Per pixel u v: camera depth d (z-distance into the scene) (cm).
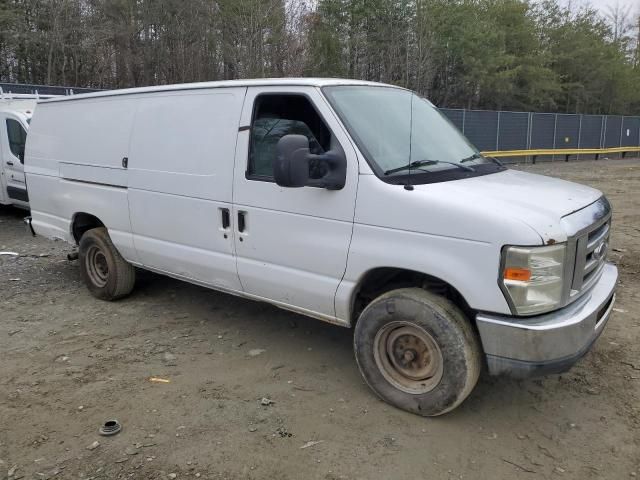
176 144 480
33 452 340
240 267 445
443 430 360
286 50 2797
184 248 489
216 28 2920
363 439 351
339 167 376
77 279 684
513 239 315
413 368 376
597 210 372
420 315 354
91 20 2750
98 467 326
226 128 443
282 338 502
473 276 330
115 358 464
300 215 399
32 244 866
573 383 420
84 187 582
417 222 346
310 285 403
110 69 2872
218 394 405
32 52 2697
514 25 3725
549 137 2712
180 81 2914
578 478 317
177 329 525
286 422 370
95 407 389
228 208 443
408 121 431
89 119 571
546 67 3900
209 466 327
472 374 348
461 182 377
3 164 996
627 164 2636
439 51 3362
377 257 363
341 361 457
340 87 412
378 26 3206
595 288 380
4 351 478
